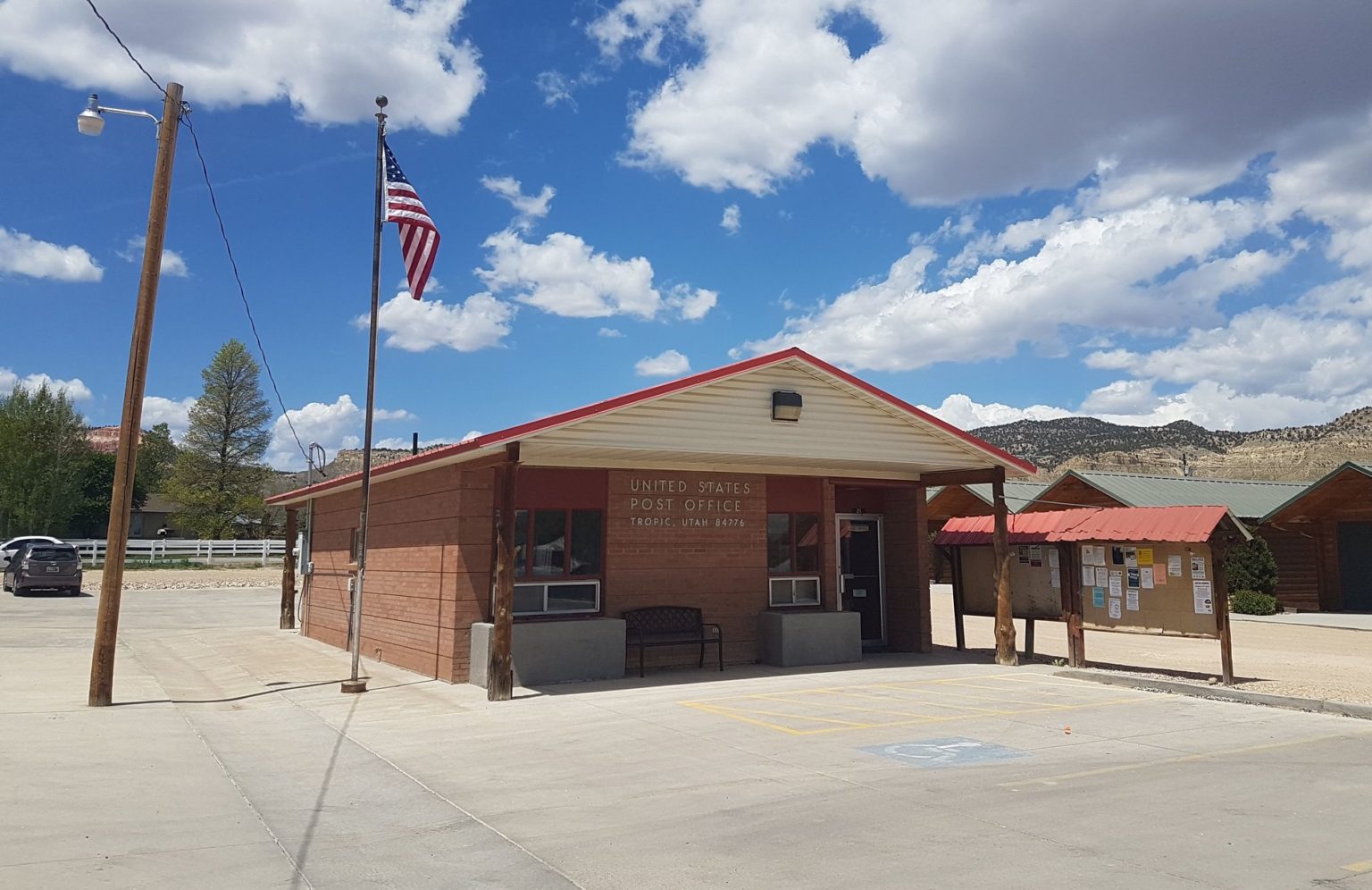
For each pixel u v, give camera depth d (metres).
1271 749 9.14
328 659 17.34
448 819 6.91
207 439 66.06
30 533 57.91
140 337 12.16
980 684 13.80
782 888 5.30
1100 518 15.07
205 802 7.37
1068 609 15.05
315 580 21.34
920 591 17.81
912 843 6.11
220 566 49.09
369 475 13.65
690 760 8.78
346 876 5.63
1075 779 7.88
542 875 5.62
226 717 11.45
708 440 13.62
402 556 16.16
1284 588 30.17
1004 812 6.83
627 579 14.85
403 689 13.33
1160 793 7.36
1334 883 5.28
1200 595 13.54
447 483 14.37
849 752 9.05
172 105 12.43
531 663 13.47
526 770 8.44
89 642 19.81
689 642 14.77
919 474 17.91
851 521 18.28
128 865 5.71
